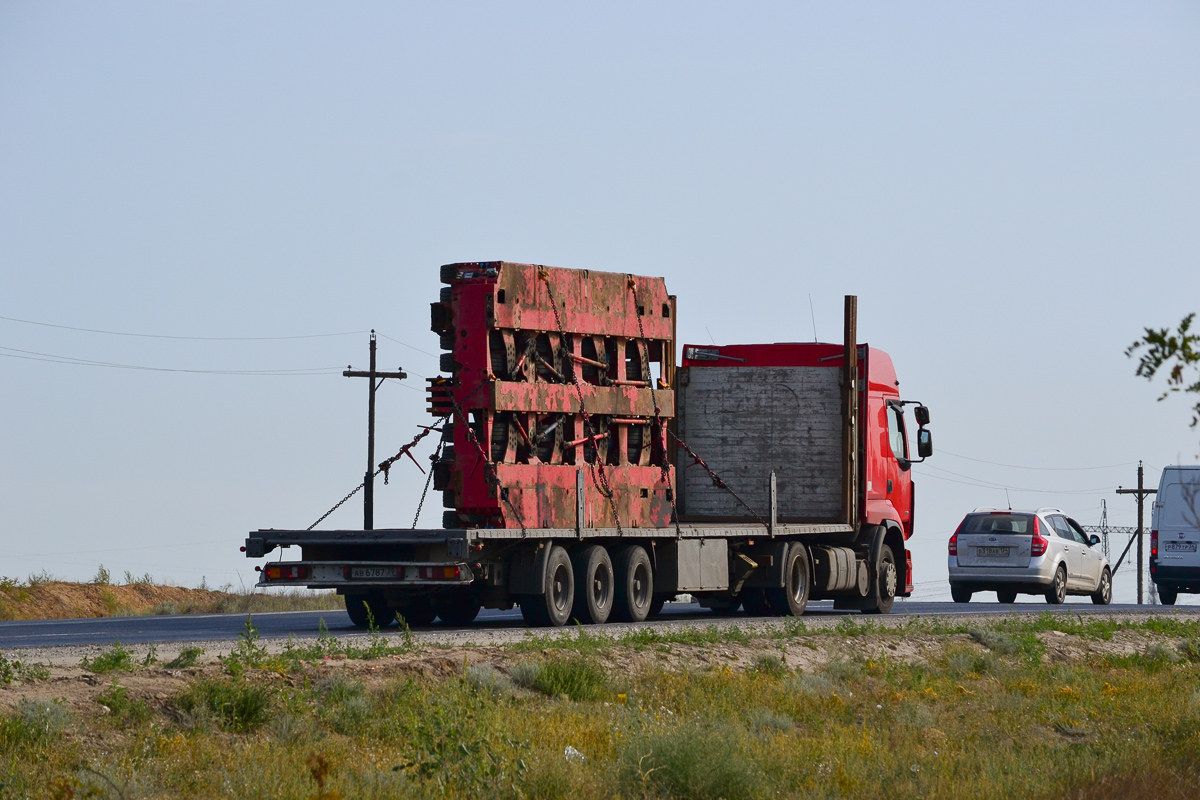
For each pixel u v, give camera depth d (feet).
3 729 83.10
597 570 169.27
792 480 208.85
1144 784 90.33
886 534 219.61
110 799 73.67
